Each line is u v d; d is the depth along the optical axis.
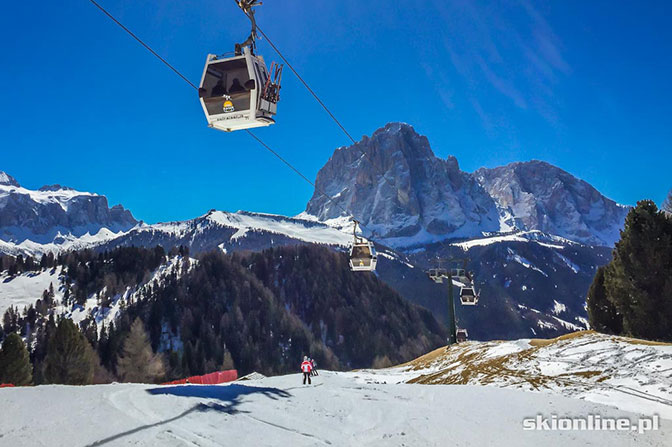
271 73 21.08
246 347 176.50
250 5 20.14
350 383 34.53
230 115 20.73
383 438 16.92
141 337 128.50
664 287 45.53
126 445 13.23
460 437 17.30
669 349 32.22
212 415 17.84
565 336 45.88
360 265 44.06
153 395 20.86
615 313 54.53
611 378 29.38
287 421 18.28
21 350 66.75
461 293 74.50
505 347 48.53
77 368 75.19
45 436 13.48
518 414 21.16
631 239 48.34
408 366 59.72
